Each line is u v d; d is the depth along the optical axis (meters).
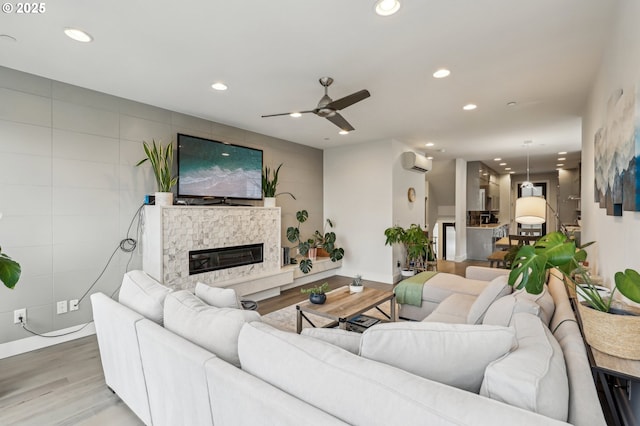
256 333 1.23
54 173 2.95
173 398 1.41
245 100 3.48
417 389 0.85
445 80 2.96
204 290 1.87
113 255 3.32
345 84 3.04
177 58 2.54
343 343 1.27
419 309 3.31
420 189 6.41
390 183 5.34
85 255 3.13
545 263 1.32
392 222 5.35
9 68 2.71
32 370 2.47
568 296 1.98
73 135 3.06
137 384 1.69
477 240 7.89
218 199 4.11
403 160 5.70
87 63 2.63
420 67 2.69
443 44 2.33
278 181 5.27
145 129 3.58
